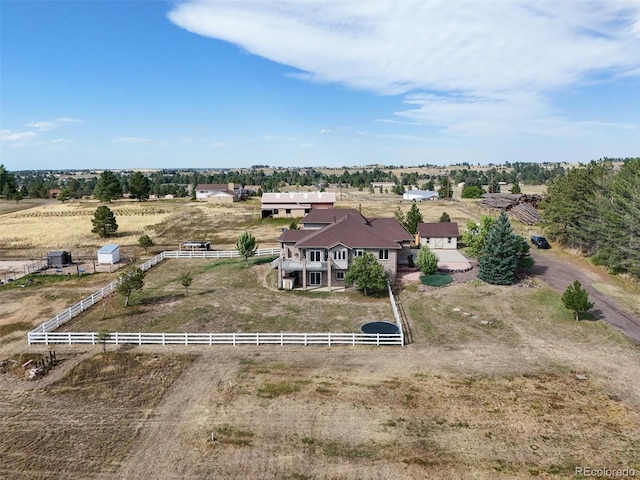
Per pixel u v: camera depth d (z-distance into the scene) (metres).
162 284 48.78
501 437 20.98
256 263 58.03
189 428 22.06
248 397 24.83
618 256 47.41
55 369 28.64
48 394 25.64
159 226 93.00
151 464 19.45
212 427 22.09
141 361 29.61
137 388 26.17
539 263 55.59
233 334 32.09
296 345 32.03
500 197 119.56
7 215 111.56
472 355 29.81
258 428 21.94
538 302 40.22
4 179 171.50
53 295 45.12
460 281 47.16
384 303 41.09
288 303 41.69
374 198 161.12
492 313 37.78
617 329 33.88
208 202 144.62
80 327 35.81
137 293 45.34
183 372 28.06
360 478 18.44
